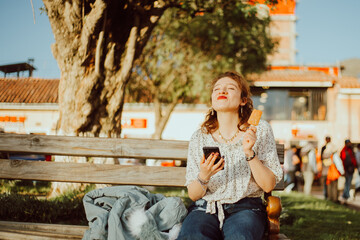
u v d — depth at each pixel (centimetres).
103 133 605
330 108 2512
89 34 548
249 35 1434
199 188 223
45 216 391
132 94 1780
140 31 604
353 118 2495
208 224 220
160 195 270
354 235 489
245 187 230
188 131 2402
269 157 235
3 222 274
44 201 429
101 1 520
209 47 1501
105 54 584
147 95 1795
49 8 531
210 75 1564
